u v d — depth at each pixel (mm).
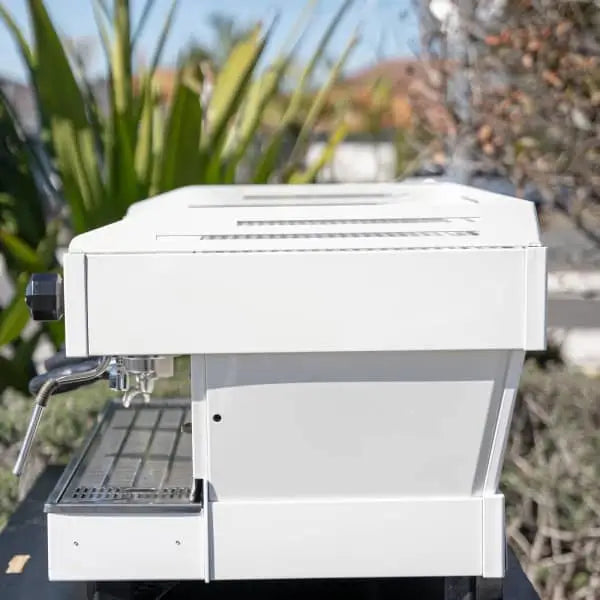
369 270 1455
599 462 3154
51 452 3258
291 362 1500
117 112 4094
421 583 1769
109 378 1609
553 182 3629
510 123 3654
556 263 4008
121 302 1447
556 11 3574
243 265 1449
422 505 1543
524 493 3223
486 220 1515
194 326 1456
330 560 1549
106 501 1555
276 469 1538
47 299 1476
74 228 4219
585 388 3383
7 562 1966
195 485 1562
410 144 4352
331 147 4656
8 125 4809
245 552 1543
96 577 1544
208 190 2311
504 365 1512
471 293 1459
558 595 3180
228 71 4281
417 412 1524
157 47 4320
